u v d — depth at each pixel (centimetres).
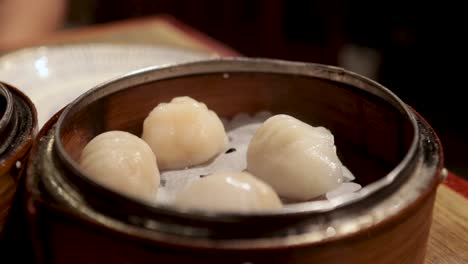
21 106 39
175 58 63
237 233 30
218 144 41
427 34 122
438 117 115
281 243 30
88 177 31
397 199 31
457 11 117
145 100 42
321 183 38
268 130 39
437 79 123
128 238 30
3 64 59
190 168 41
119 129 41
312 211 30
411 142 35
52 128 36
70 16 118
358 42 141
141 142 38
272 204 33
